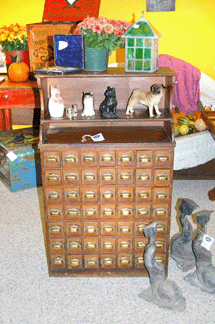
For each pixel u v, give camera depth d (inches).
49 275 130.6
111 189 120.8
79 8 195.8
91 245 127.0
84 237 126.0
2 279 129.5
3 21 207.6
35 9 204.2
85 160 117.3
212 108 217.0
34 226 164.1
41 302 118.3
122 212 123.3
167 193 121.2
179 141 194.2
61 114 124.6
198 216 118.5
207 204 180.2
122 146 115.6
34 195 193.5
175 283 119.7
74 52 121.0
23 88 189.6
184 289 123.6
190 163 203.0
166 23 202.5
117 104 135.3
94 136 122.1
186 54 208.1
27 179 198.2
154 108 132.0
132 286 125.7
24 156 192.1
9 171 191.8
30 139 197.9
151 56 117.9
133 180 119.7
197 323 108.8
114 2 199.2
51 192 121.1
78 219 124.1
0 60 214.1
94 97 134.6
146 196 121.6
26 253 144.7
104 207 122.8
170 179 119.6
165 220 124.3
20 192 196.9
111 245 127.0
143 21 116.7
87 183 120.2
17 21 207.3
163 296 113.8
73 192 121.0
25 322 109.8
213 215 169.6
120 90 133.8
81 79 132.0
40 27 189.0
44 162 117.7
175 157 197.6
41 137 116.6
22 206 181.8
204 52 207.0
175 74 117.0
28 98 191.6
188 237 135.6
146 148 116.3
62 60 123.6
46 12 197.9
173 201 183.8
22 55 200.7
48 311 114.3
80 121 119.6
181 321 109.7
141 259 128.6
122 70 126.6
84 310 114.7
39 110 219.9
